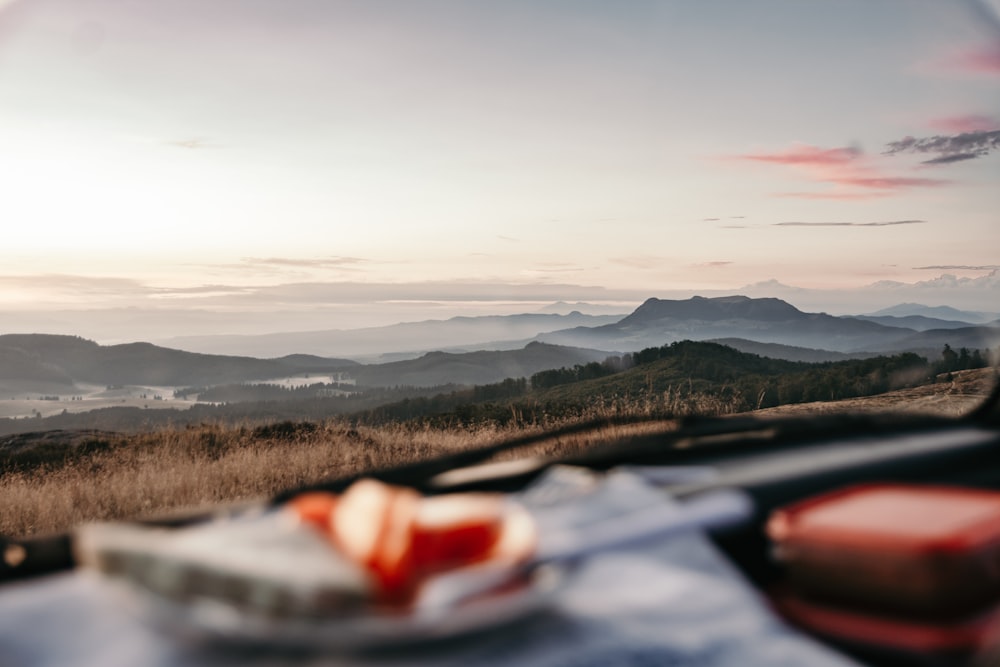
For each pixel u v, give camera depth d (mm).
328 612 972
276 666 965
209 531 1095
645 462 1917
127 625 1075
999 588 1185
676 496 1657
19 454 15320
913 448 1981
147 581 1017
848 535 1224
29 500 10906
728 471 1825
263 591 964
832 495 1441
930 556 1150
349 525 1025
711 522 1386
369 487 1086
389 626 977
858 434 2154
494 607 1044
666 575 1307
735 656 1114
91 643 1047
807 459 1902
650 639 1104
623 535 1280
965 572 1153
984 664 1123
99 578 1082
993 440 2070
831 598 1235
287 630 955
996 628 1142
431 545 1087
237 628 952
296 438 15734
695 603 1233
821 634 1200
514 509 1312
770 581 1548
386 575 999
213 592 985
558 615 1158
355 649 972
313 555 1004
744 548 1606
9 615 1134
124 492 10852
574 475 1625
